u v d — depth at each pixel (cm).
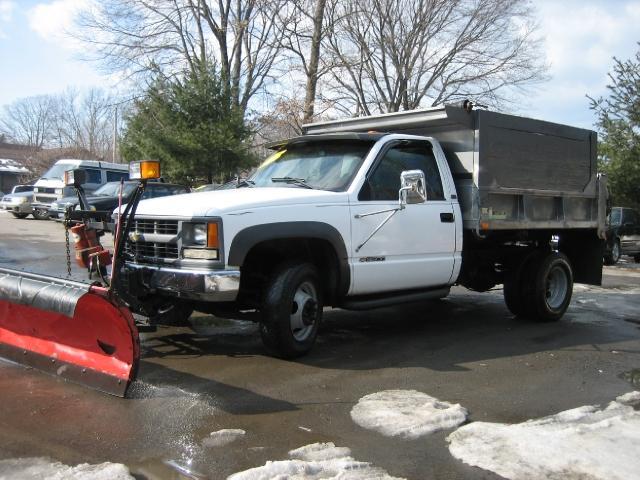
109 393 425
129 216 450
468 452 362
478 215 661
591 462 352
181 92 2244
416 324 750
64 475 312
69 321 437
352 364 547
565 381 520
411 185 561
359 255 570
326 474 327
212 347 588
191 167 2202
